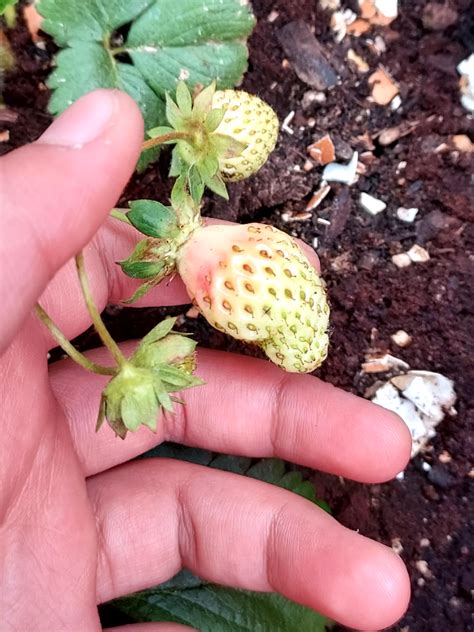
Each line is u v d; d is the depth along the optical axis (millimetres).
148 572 92
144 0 90
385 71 102
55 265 59
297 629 97
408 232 104
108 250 90
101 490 90
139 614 97
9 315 57
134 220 74
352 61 102
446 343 104
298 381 91
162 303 94
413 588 107
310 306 73
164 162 99
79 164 56
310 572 84
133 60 92
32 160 55
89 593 79
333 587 82
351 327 105
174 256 76
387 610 81
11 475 71
